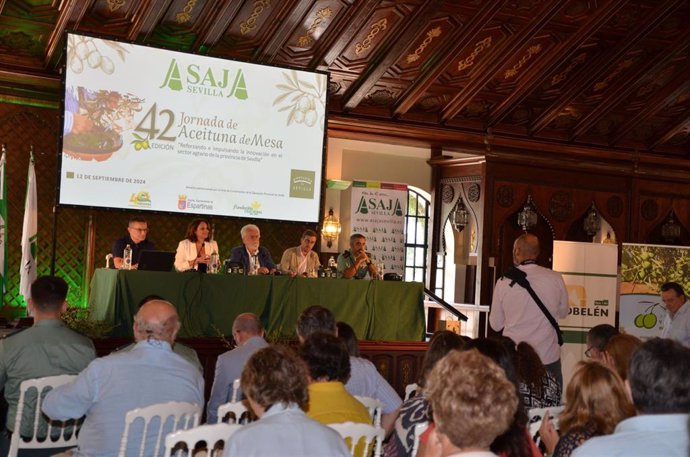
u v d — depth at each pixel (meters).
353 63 10.51
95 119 9.24
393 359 8.16
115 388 3.65
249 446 2.66
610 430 3.17
